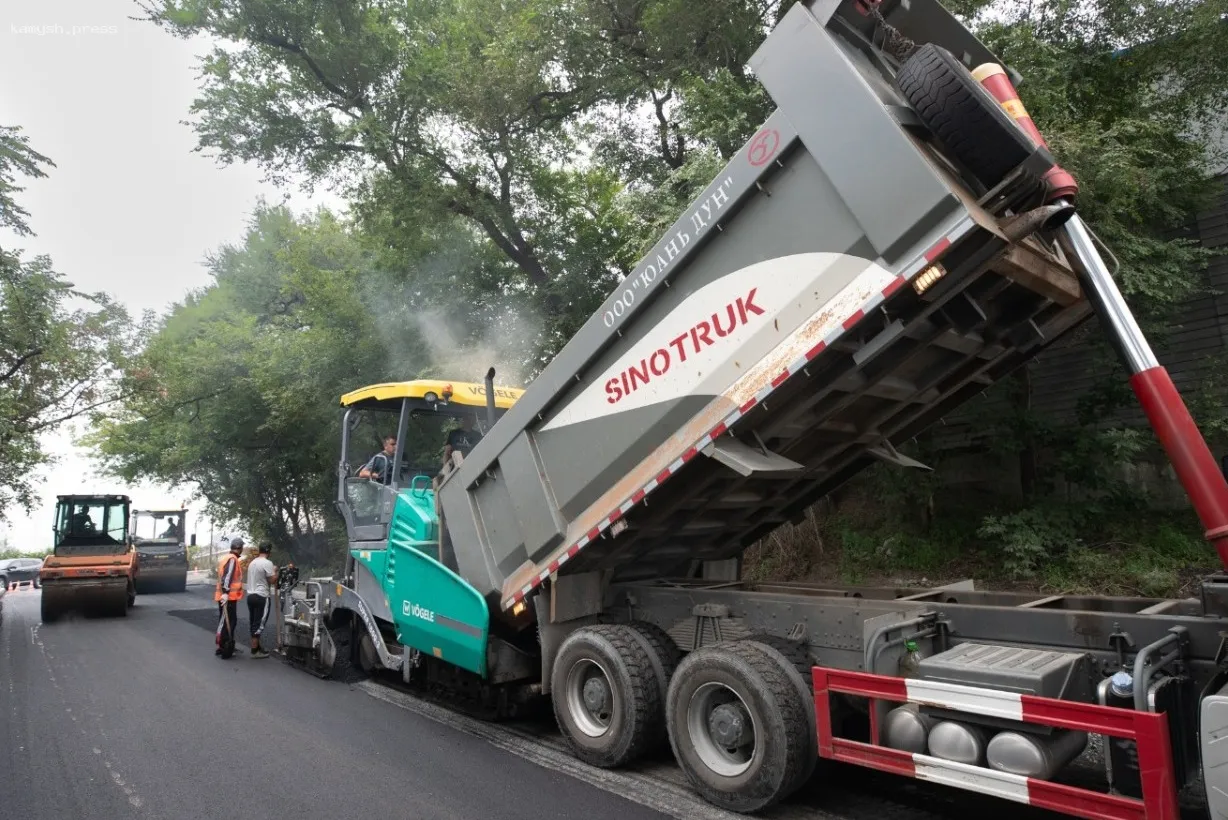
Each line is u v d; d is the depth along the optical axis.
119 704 7.37
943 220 3.43
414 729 6.23
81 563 15.95
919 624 4.19
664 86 12.17
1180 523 9.17
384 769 5.21
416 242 15.53
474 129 14.11
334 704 7.15
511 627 6.24
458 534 6.36
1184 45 8.89
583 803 4.49
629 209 10.34
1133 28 8.91
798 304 4.01
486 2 14.02
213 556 35.22
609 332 4.93
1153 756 2.90
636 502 4.79
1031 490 9.84
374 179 15.02
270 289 26.94
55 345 18.94
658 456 4.75
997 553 9.48
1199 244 10.02
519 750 5.61
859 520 11.45
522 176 15.06
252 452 22.17
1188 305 9.69
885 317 3.84
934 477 10.02
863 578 10.12
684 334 4.58
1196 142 9.61
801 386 4.16
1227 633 3.36
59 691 8.12
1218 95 9.31
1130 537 9.05
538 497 5.53
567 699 5.39
